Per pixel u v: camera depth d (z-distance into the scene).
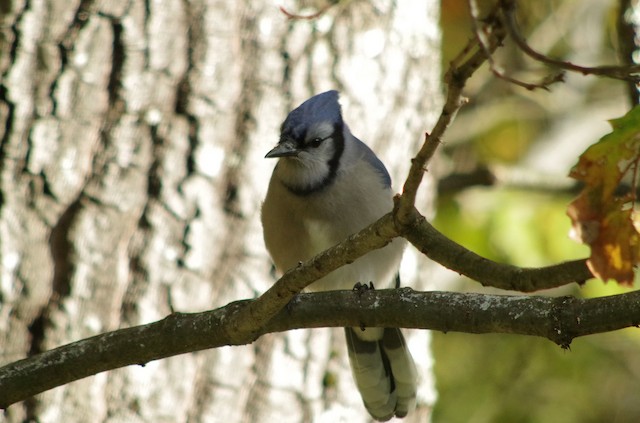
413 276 9.95
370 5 9.76
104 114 8.80
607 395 13.76
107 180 8.70
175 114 8.91
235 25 9.17
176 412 8.53
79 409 8.32
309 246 8.54
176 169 8.82
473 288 13.81
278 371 8.92
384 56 9.79
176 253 8.72
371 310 6.11
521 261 11.58
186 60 8.99
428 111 10.20
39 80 8.77
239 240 8.91
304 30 9.38
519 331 5.55
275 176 8.54
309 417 9.02
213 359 8.72
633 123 4.66
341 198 8.39
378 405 8.88
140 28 8.91
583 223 4.67
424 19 10.22
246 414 8.80
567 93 14.90
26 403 8.28
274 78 9.22
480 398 13.62
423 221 5.53
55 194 8.62
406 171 9.88
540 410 13.59
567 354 13.69
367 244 5.46
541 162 14.35
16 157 8.64
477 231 11.86
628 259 4.62
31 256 8.52
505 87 14.48
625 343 13.54
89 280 8.55
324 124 8.41
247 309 6.04
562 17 14.59
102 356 6.35
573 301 5.40
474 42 4.48
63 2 8.91
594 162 4.67
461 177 12.76
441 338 13.96
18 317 8.44
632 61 6.97
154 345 6.29
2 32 8.82
